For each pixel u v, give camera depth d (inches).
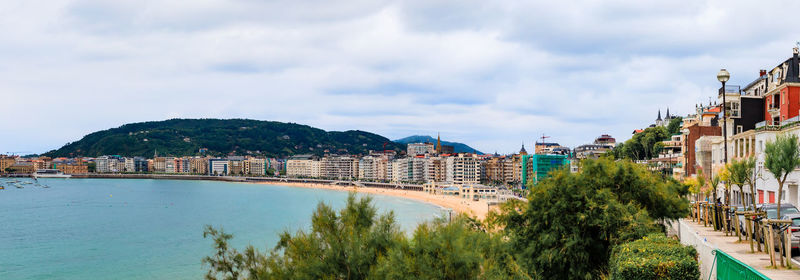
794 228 906.7
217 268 902.4
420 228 686.5
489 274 633.6
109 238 5054.1
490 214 1084.5
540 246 1006.4
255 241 4530.0
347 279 723.4
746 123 2746.1
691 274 605.3
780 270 762.8
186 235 5201.8
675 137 5251.0
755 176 1738.4
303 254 762.8
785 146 938.7
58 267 3681.1
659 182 1074.1
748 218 947.3
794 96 2325.3
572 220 975.0
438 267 626.5
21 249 4443.9
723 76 1497.3
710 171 2728.8
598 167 1071.6
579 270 949.2
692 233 1089.4
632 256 658.8
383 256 704.4
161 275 3378.4
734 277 613.3
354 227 761.6
